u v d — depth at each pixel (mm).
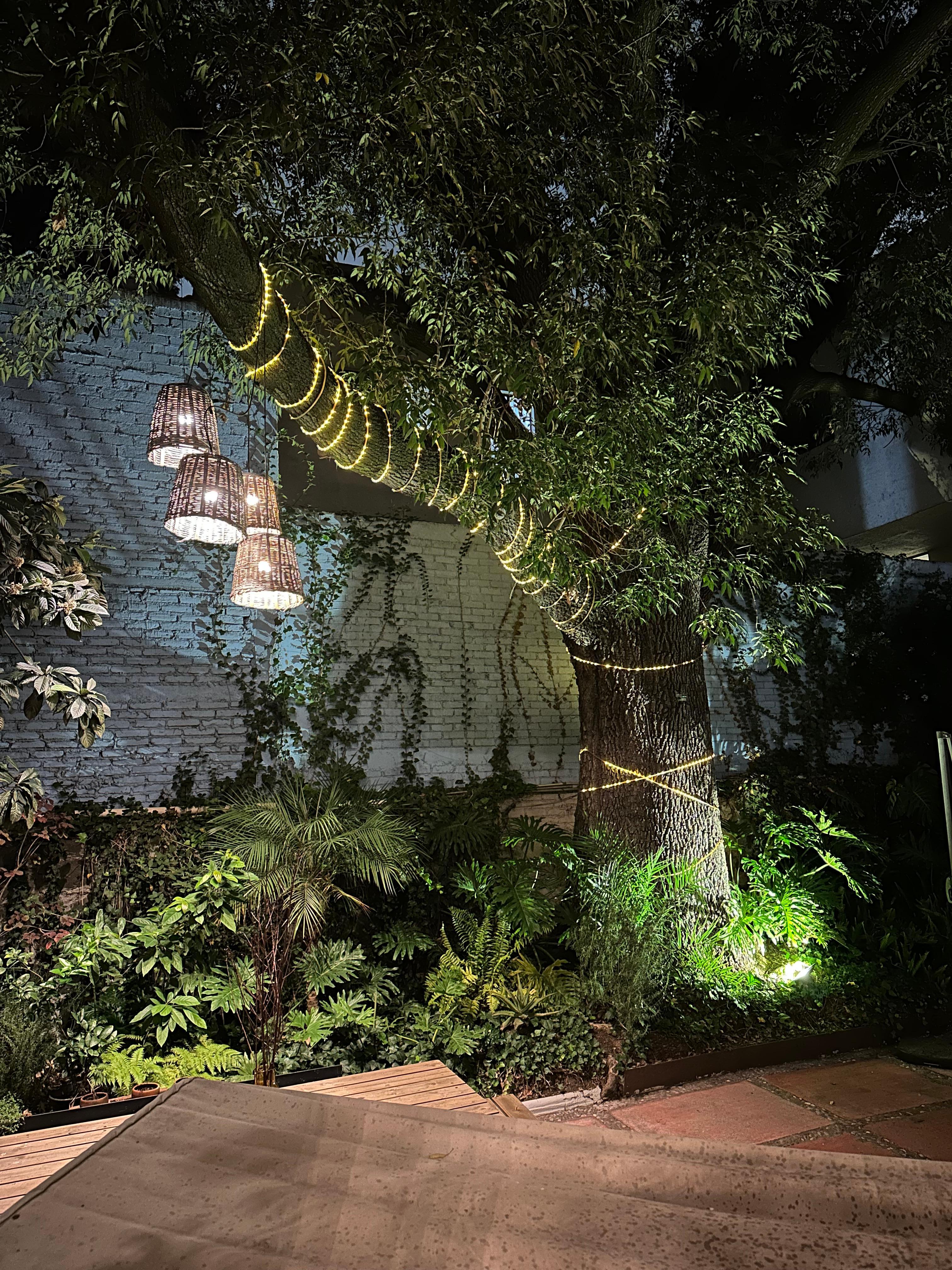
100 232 5656
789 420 9789
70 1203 758
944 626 9742
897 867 7820
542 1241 665
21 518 5203
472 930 5621
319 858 5086
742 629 6605
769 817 7496
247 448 7086
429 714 7371
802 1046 5422
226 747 6621
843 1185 709
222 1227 708
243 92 4508
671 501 4742
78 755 6203
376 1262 650
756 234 4664
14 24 3990
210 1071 4574
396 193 4578
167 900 5547
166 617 6602
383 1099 2965
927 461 9781
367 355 4184
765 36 5953
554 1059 4883
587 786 6355
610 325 4461
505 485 4367
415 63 3992
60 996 4965
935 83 6098
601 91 5004
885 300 7293
